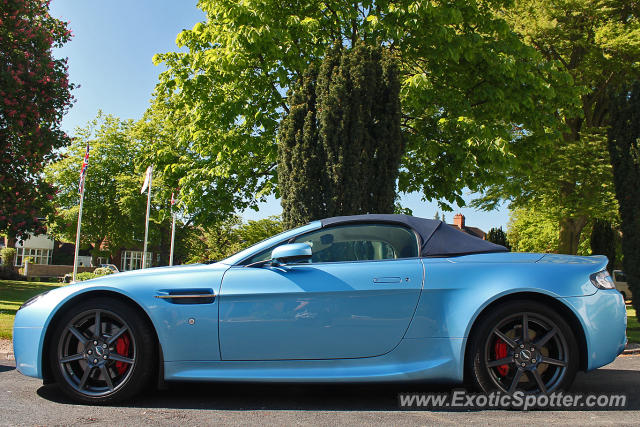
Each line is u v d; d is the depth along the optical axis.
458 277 3.45
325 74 7.88
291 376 3.34
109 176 38.34
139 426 2.87
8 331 6.45
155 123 36.28
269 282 3.44
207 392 3.77
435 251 3.62
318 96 7.88
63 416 3.07
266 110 12.30
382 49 8.27
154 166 17.19
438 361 3.36
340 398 3.61
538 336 3.41
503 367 3.42
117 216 38.16
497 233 27.25
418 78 10.94
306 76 8.26
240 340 3.38
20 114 11.88
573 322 3.42
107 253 43.34
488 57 12.28
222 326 3.38
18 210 12.23
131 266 56.12
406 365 3.37
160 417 3.07
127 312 3.41
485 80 12.70
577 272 3.51
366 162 7.71
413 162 13.32
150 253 47.00
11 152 12.23
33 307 3.52
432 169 13.02
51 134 12.60
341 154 7.49
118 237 38.69
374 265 3.51
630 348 6.70
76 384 3.41
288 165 7.90
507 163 11.48
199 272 3.54
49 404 3.37
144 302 3.39
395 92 8.01
